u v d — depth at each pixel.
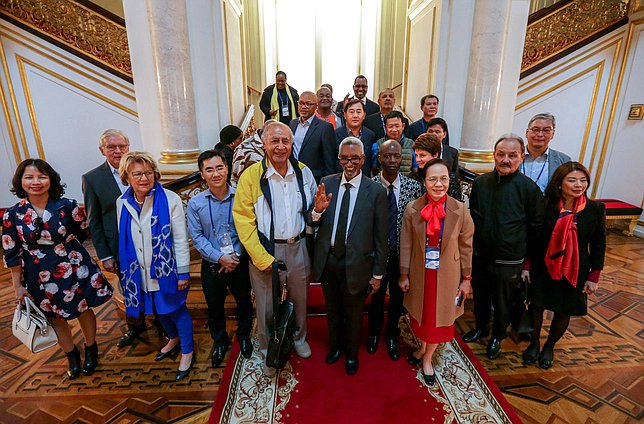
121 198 2.22
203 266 2.44
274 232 2.25
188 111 3.76
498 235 2.45
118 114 5.40
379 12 8.41
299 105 3.31
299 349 2.60
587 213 2.24
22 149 5.31
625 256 4.64
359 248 2.20
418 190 2.48
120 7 6.05
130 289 2.28
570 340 2.87
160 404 2.22
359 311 2.36
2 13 4.85
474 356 2.64
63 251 2.23
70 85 5.23
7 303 3.48
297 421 2.07
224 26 4.14
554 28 5.19
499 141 2.40
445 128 3.00
